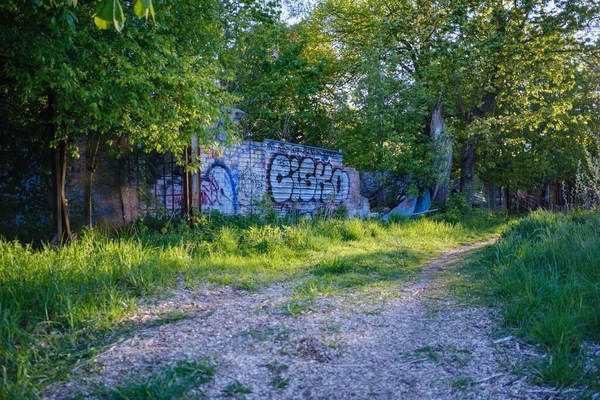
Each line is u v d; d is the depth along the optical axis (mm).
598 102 23734
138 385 3049
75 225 8297
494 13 18469
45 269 5484
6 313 4047
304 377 3357
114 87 6773
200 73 7879
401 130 17312
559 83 19703
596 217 7738
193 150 10141
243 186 12234
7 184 7359
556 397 2990
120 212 9109
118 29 2773
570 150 25125
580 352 3568
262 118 17578
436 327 4418
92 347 3793
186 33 8648
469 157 20641
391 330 4355
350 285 6223
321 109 20391
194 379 3248
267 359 3645
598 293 4508
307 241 9359
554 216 10000
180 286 5918
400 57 17672
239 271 6891
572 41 18812
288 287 6109
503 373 3377
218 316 4715
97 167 8789
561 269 5703
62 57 6156
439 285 6145
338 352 3822
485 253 8148
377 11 21812
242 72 16953
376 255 8695
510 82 19469
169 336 4086
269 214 12016
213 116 8375
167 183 9883
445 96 19281
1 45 6047
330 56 23328
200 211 10320
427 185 17844
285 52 18281
